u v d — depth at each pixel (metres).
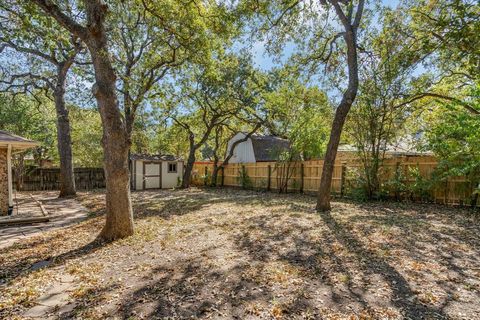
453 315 2.65
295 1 8.75
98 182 19.44
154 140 24.58
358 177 10.35
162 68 11.73
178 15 7.75
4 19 7.16
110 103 5.53
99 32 5.34
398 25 8.73
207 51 8.85
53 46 7.54
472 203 8.13
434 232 5.50
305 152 13.66
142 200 12.12
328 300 2.98
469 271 3.63
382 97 9.43
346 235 5.43
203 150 33.81
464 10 3.25
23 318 2.80
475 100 7.62
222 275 3.72
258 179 16.20
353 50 8.26
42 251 5.10
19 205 10.90
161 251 4.82
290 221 6.80
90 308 2.96
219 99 17.05
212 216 7.85
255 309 2.84
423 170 9.16
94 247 5.21
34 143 8.61
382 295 3.06
